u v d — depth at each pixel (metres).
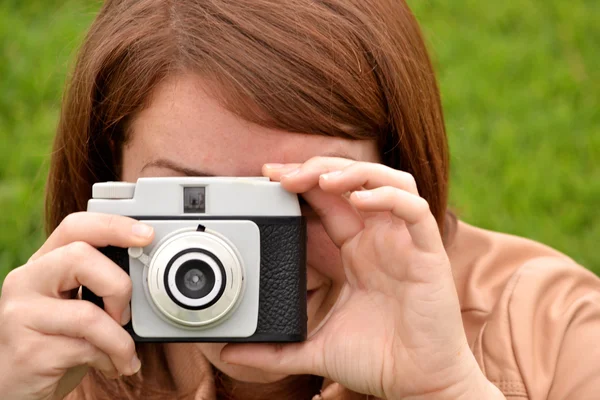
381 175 2.40
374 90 2.71
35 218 5.03
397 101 2.78
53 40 6.41
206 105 2.51
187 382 3.04
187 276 2.41
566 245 5.19
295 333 2.49
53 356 2.45
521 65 6.77
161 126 2.57
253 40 2.52
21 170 5.47
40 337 2.44
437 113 3.10
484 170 5.74
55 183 3.17
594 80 6.69
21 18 6.86
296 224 2.47
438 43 6.70
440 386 2.43
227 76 2.48
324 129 2.56
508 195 5.53
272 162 2.55
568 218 5.41
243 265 2.44
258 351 2.55
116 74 2.74
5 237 4.92
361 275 2.55
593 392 2.70
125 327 2.46
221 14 2.55
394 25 2.87
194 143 2.53
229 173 2.54
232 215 2.46
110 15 2.84
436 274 2.40
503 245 3.15
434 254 2.40
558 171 5.73
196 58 2.51
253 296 2.46
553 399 2.74
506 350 2.81
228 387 3.03
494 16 7.31
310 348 2.55
